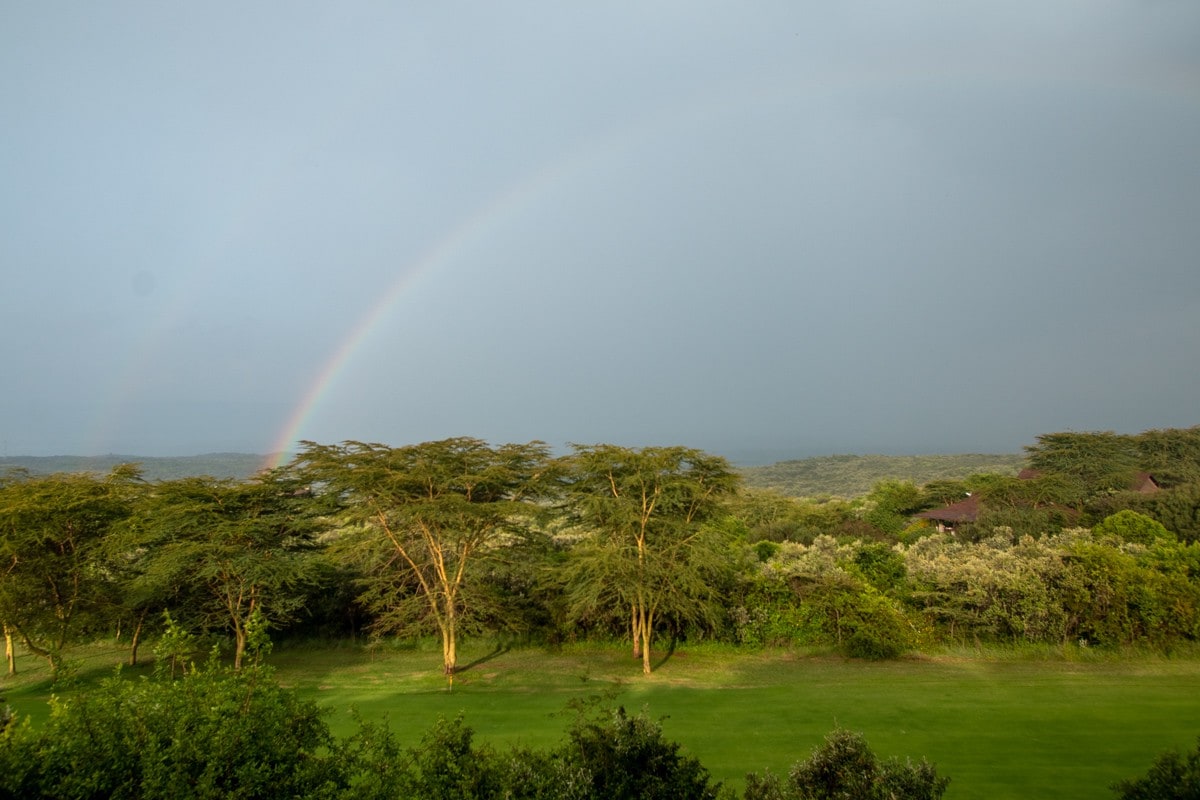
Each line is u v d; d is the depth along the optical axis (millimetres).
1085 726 13906
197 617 23797
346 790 6395
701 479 25047
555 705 18312
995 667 21125
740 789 10711
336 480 22922
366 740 7051
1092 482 58312
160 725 6398
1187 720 14188
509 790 6266
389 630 28016
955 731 13844
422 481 22469
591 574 23562
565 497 25203
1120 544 27672
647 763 6711
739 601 26047
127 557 25906
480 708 18062
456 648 27250
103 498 24375
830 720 15172
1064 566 23172
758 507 60781
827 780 6738
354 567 28234
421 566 25672
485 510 22016
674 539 23969
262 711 6660
